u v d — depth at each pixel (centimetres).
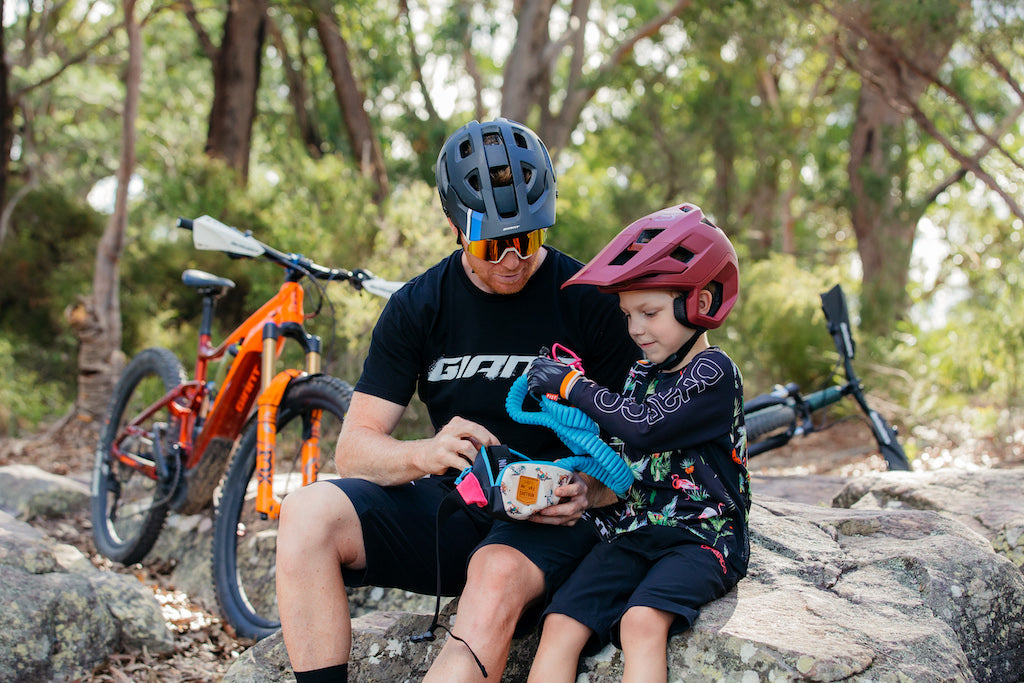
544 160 239
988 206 1499
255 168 1573
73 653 314
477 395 250
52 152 1858
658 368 230
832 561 251
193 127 1998
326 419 535
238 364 367
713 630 201
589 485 229
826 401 491
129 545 428
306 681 218
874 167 1226
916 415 750
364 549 231
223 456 392
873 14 766
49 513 502
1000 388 692
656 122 1630
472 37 1524
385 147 1681
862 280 1191
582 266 259
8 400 970
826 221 2156
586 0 1289
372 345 256
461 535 245
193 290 1227
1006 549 305
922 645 203
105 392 894
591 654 209
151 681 311
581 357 254
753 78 1449
